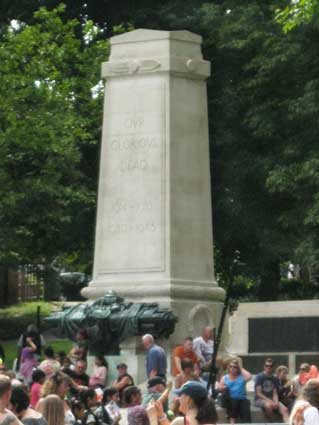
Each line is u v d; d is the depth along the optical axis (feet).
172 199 135.54
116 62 138.00
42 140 174.40
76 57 190.80
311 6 153.89
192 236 136.56
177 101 136.77
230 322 139.33
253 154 184.85
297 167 174.50
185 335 132.77
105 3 203.51
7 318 199.21
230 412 110.22
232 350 138.31
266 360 123.13
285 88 183.01
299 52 179.42
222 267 194.08
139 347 128.57
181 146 136.67
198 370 118.01
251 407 114.01
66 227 189.26
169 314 129.59
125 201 136.67
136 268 135.54
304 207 175.63
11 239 180.86
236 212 184.75
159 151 136.05
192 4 193.77
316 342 136.15
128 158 136.98
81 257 195.52
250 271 189.06
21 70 182.29
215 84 188.34
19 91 175.73
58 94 179.22
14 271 224.33
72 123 178.60
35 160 178.19
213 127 187.42
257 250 189.06
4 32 199.31
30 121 174.81
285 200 185.78
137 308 129.90
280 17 158.71
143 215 135.95
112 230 136.98
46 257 197.36
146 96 136.98
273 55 179.32
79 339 128.77
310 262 173.37
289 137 181.47
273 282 194.39
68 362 114.32
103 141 138.10
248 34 181.37
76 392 92.38
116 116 137.69
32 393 92.89
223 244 190.19
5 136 172.35
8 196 173.58
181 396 62.08
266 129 179.22
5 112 175.83
